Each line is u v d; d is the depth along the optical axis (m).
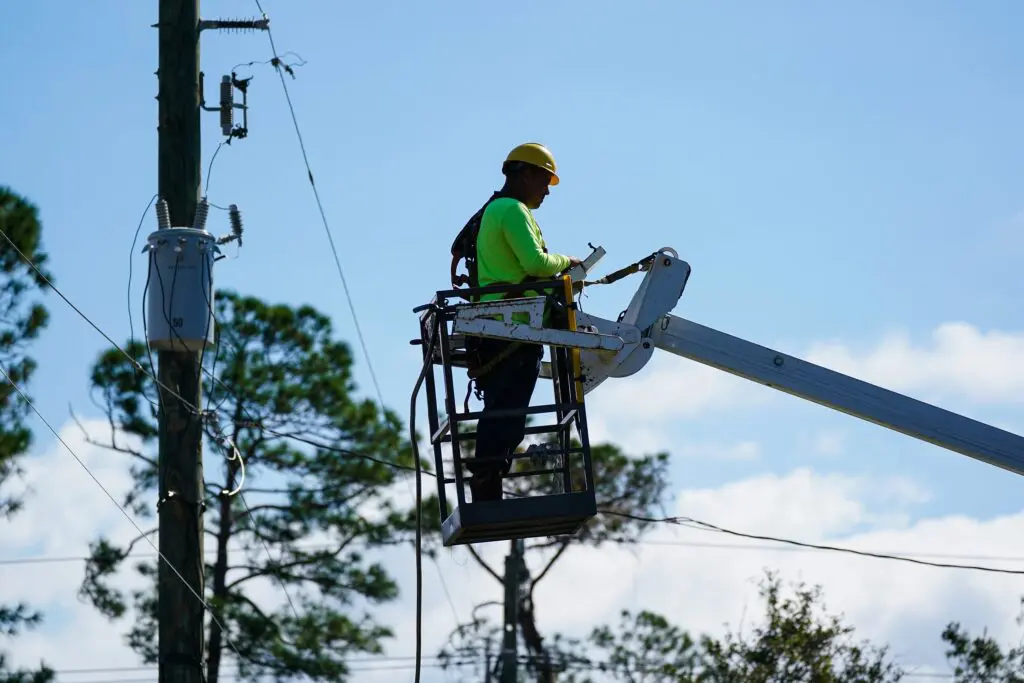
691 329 17.36
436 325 14.70
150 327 20.02
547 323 14.73
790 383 17.56
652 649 54.97
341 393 46.50
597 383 16.89
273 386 45.69
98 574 44.38
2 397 36.06
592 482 14.32
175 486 20.36
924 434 17.78
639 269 16.98
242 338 46.62
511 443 14.87
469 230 15.36
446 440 15.40
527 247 14.61
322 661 44.62
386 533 47.34
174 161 21.03
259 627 44.75
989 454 17.73
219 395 45.38
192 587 20.19
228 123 21.59
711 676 41.44
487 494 14.94
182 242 20.08
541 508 14.23
